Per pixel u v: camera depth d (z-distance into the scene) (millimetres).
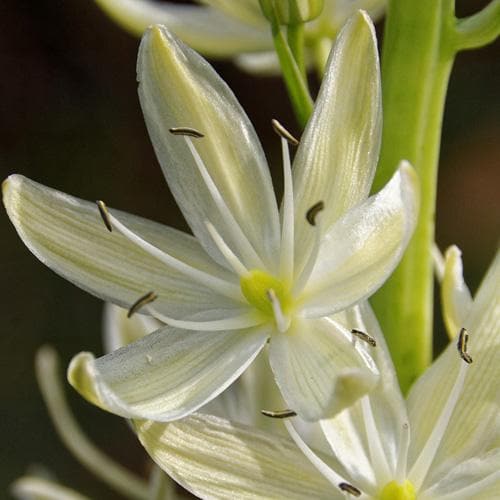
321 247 287
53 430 601
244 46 341
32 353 627
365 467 289
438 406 292
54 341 630
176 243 293
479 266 659
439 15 308
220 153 293
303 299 287
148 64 291
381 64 313
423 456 287
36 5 680
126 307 291
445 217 668
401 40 309
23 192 288
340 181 288
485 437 291
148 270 292
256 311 289
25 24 683
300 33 307
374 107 285
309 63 352
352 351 282
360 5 335
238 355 286
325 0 333
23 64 687
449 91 673
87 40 689
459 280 299
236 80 690
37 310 635
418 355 317
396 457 290
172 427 284
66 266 289
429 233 315
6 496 586
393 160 312
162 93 292
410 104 311
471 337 292
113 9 344
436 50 309
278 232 293
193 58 291
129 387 282
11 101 687
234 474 286
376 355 292
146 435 282
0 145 686
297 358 283
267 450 287
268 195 293
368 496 287
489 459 289
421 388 293
